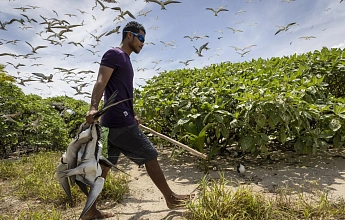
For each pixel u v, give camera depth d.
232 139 4.73
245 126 4.32
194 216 2.81
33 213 3.23
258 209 2.81
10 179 4.73
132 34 3.18
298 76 5.61
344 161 4.55
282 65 6.37
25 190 4.02
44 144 6.88
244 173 4.27
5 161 5.96
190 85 5.53
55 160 5.84
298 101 4.27
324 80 5.91
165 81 6.32
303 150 4.53
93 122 2.70
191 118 4.60
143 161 3.15
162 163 5.18
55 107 8.27
